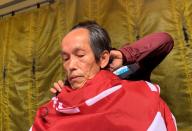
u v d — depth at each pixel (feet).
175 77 3.95
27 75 5.34
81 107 2.06
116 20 4.63
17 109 5.31
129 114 1.99
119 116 1.99
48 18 5.32
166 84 3.98
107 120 1.97
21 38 5.59
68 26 5.03
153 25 4.28
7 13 6.14
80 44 2.28
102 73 2.26
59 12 5.20
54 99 2.43
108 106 2.03
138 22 4.43
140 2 4.48
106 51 2.44
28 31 5.52
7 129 5.34
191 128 3.73
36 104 5.11
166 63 4.03
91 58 2.31
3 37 5.83
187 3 4.10
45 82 5.11
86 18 4.89
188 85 3.85
